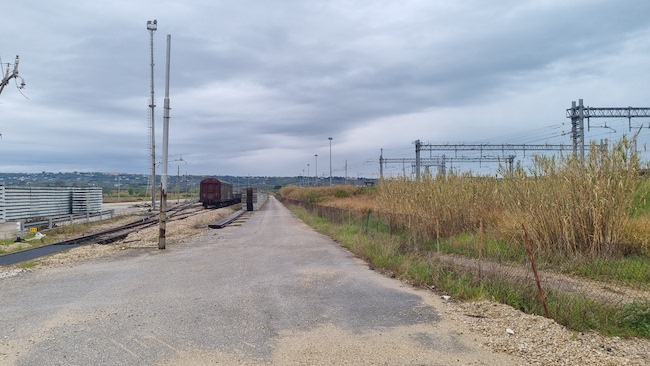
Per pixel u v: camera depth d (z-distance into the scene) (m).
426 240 16.45
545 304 7.34
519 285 8.69
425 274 10.52
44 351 6.00
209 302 8.62
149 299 8.89
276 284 10.30
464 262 12.49
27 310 8.19
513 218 14.02
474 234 15.84
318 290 9.66
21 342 6.37
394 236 17.02
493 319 7.18
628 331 6.64
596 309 7.30
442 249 15.10
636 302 7.44
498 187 17.41
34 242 20.47
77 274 11.99
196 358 5.75
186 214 45.12
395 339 6.43
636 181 12.22
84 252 16.64
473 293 8.83
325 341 6.38
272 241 19.89
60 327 7.07
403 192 20.42
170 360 5.68
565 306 7.41
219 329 6.93
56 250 17.55
